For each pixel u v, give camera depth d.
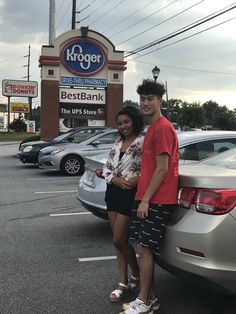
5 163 20.30
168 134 3.99
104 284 5.12
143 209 3.97
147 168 4.11
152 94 4.09
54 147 15.52
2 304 4.57
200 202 3.90
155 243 4.01
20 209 9.31
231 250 3.79
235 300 4.68
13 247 6.55
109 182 4.50
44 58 25.86
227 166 4.63
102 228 7.70
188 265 3.86
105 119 26.78
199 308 4.49
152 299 4.35
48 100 26.05
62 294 4.84
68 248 6.52
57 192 11.62
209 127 80.12
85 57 26.30
